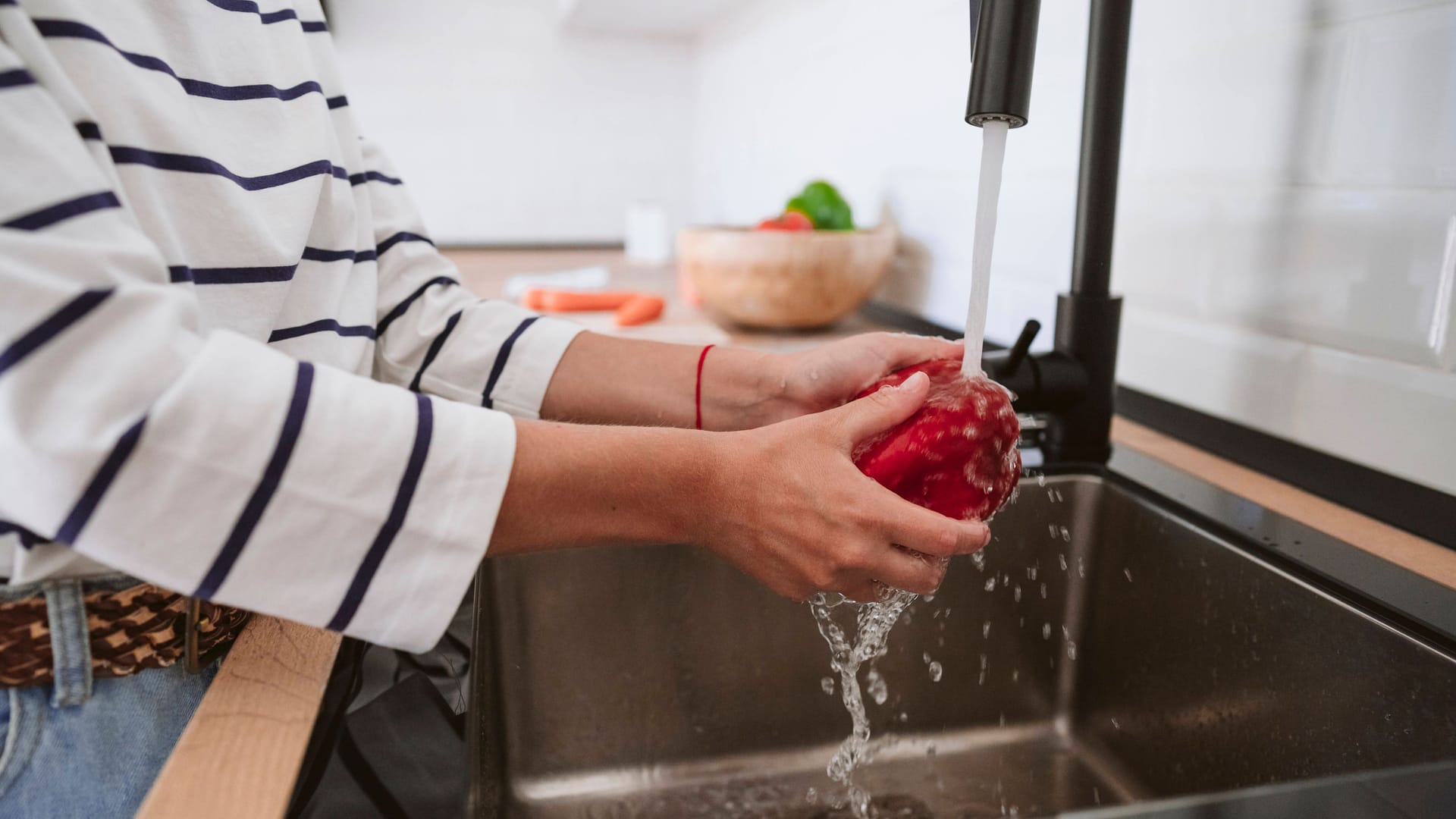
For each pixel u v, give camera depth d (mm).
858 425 442
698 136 2072
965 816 648
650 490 426
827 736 724
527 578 667
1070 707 711
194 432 342
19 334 318
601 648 690
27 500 335
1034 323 645
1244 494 644
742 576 695
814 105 1399
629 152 2092
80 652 406
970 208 1014
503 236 2078
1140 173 781
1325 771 524
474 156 2012
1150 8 753
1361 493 612
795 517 430
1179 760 624
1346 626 508
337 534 373
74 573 400
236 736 377
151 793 343
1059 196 874
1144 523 650
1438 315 561
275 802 342
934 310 1118
